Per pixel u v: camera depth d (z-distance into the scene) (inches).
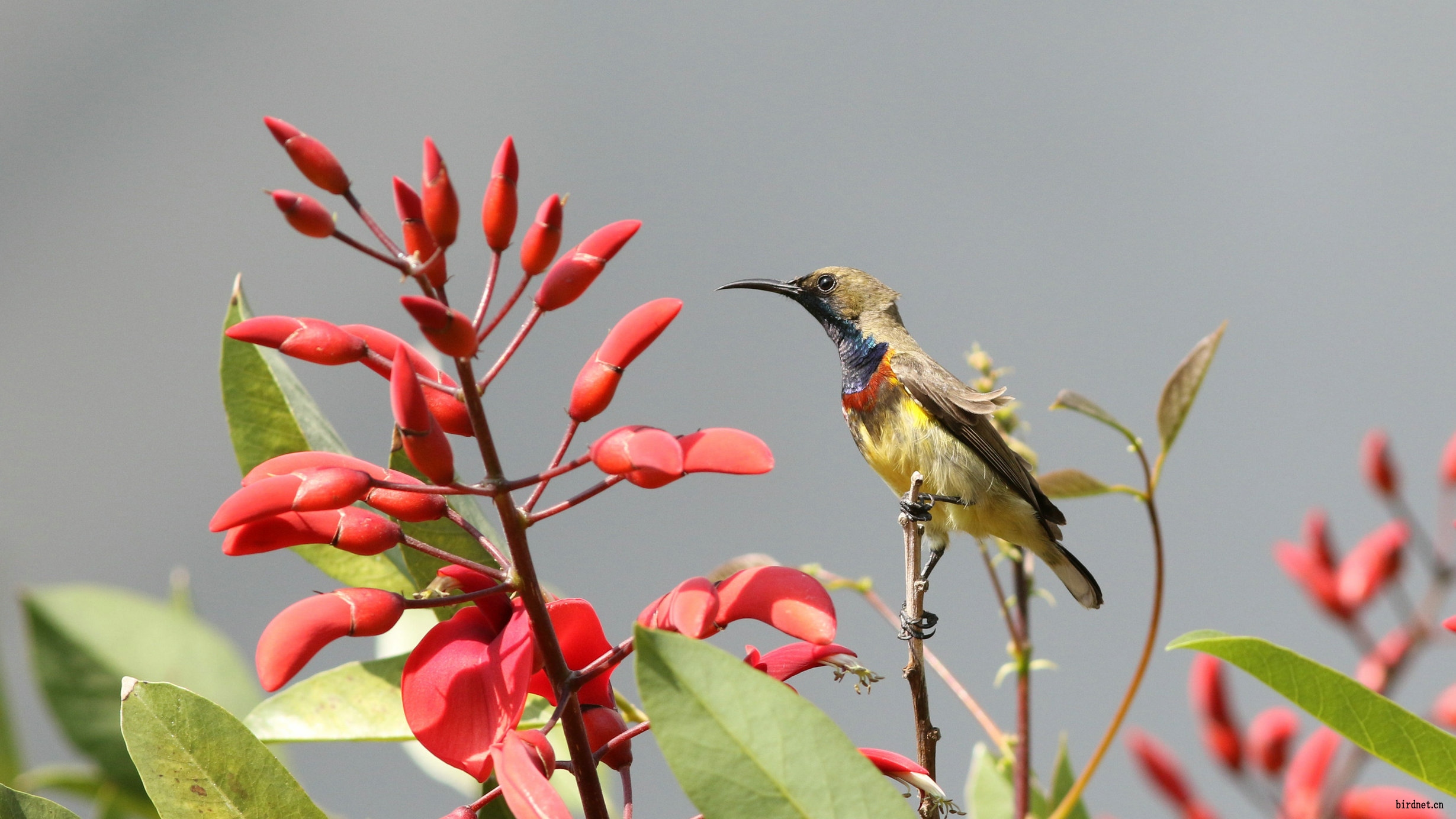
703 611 132.4
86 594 189.6
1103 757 214.8
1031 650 233.5
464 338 120.6
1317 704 175.0
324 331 132.6
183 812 143.4
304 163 128.0
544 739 131.1
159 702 145.3
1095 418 222.8
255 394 200.5
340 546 134.0
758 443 128.0
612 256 136.2
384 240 131.6
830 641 131.6
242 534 132.6
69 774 183.5
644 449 125.5
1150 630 219.5
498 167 133.3
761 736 130.4
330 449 204.8
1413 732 172.4
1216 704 230.5
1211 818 229.3
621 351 132.6
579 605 145.2
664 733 129.1
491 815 161.9
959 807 148.5
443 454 124.9
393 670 199.2
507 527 132.3
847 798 129.3
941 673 239.9
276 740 190.9
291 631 126.3
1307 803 223.0
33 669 183.9
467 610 143.5
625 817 141.3
